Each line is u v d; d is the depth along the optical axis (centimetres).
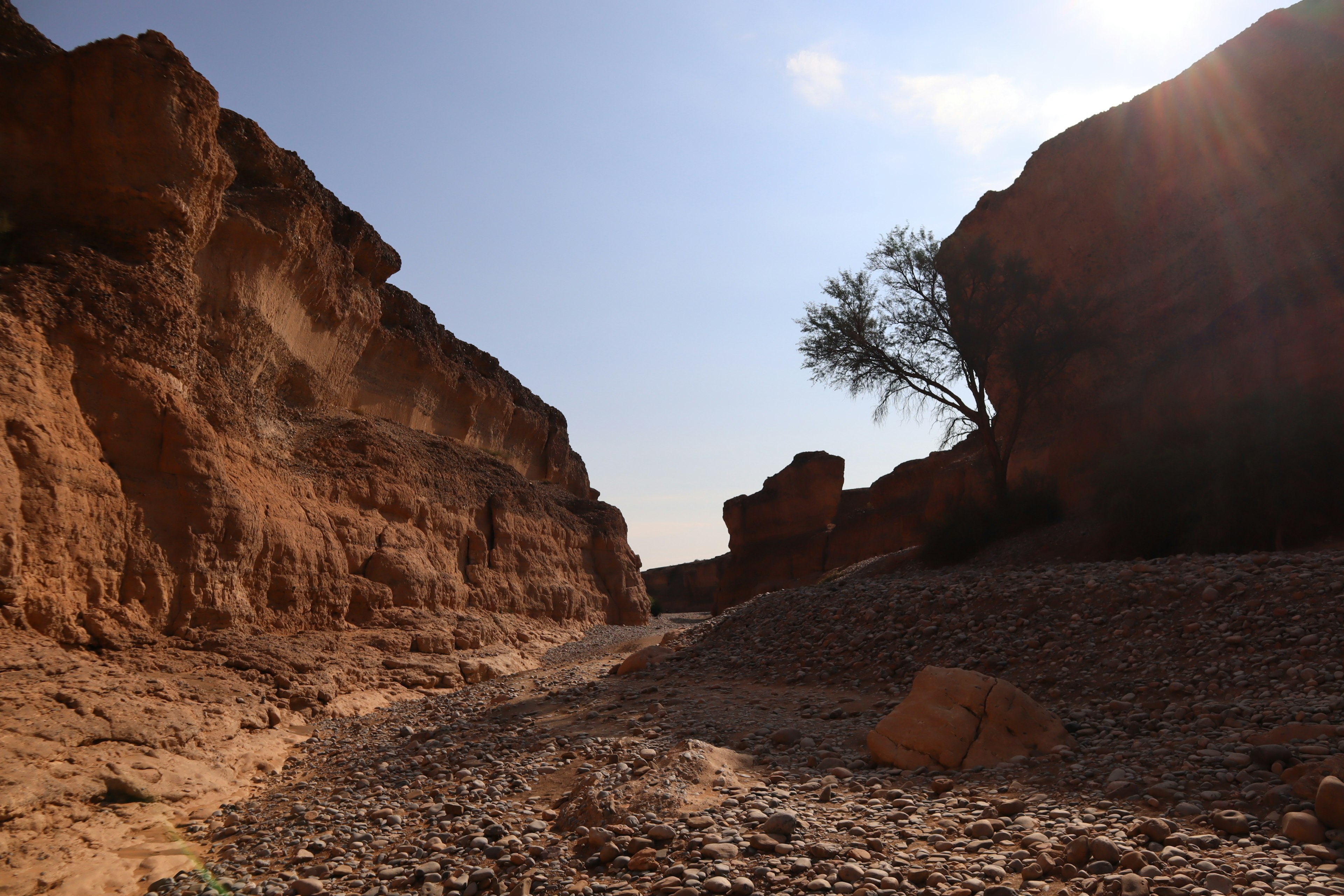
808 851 504
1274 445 1502
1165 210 2380
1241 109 2161
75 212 1279
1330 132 1945
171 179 1352
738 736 862
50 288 1141
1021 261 2469
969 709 734
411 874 553
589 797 631
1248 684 796
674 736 865
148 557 1205
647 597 3962
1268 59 2103
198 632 1284
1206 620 973
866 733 831
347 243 2342
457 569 2439
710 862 495
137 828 735
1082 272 2662
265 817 770
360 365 2555
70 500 1055
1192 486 1652
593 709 1095
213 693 1126
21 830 668
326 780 916
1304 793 491
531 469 4044
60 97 1288
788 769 720
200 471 1320
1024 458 2736
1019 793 594
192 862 657
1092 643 1009
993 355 2773
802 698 1073
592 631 3031
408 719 1278
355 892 539
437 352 2998
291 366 2069
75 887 598
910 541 4822
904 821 556
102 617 1097
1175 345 2244
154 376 1271
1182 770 584
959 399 2488
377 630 1839
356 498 2053
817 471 5703
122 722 877
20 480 983
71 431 1091
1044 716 729
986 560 2092
